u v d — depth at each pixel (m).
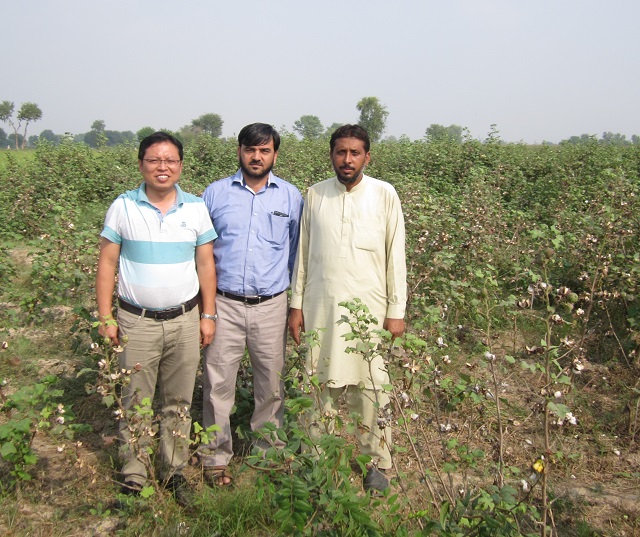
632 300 5.14
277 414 3.48
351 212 3.12
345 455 2.24
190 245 3.05
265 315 3.28
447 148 14.48
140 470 3.15
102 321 2.98
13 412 3.97
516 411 4.20
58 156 13.93
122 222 2.97
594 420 4.19
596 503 3.30
